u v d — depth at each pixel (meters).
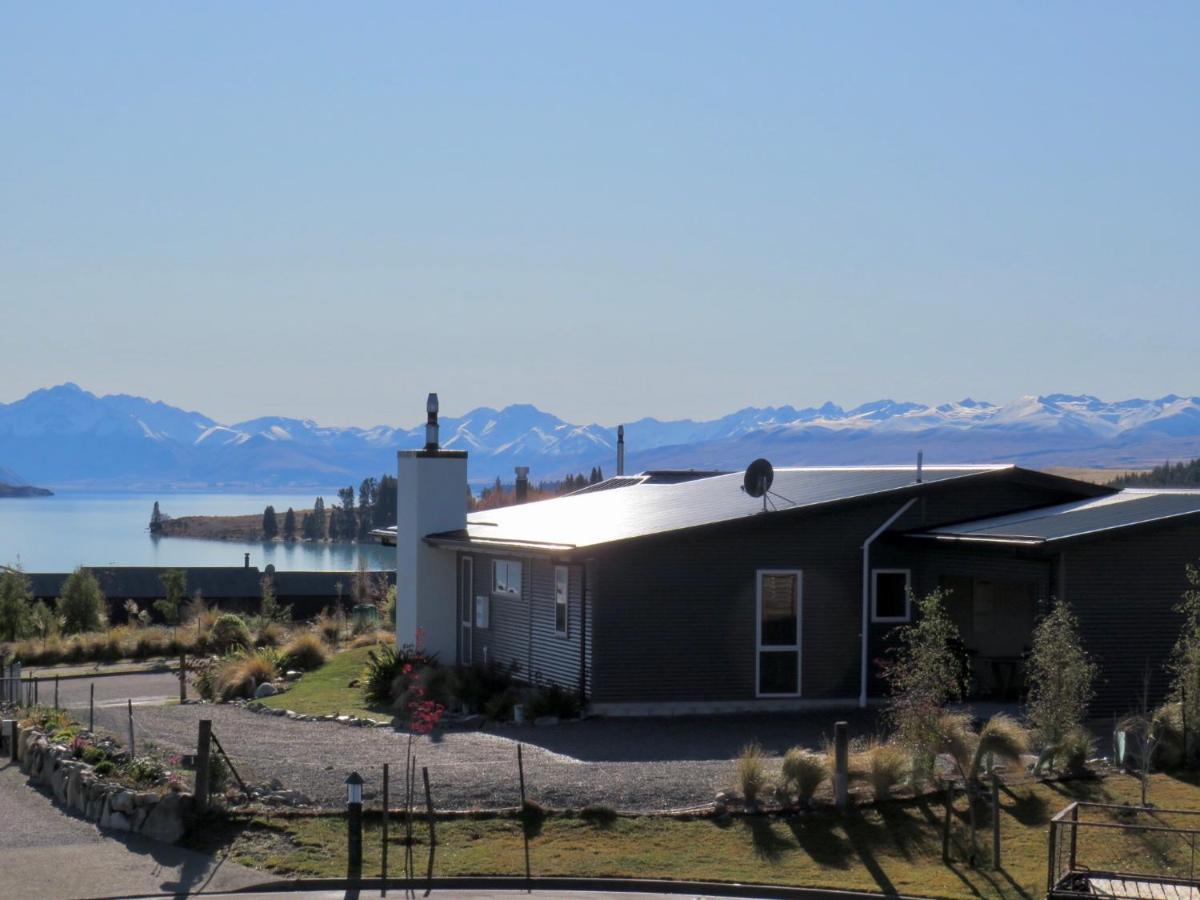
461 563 33.94
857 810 18.34
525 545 27.66
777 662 27.28
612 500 37.34
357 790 16.45
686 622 26.80
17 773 22.44
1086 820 17.91
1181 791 19.16
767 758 21.58
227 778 19.30
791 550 27.42
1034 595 26.86
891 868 16.42
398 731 25.44
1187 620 25.98
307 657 37.03
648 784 19.66
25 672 39.28
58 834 18.30
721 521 26.75
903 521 28.34
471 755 22.25
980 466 30.48
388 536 38.75
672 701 26.70
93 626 51.03
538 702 26.66
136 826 18.17
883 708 27.19
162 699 32.66
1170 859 16.45
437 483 34.12
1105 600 25.61
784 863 16.62
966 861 16.61
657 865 16.56
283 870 16.44
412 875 16.25
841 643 27.66
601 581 26.41
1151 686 25.78
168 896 15.66
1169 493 29.53
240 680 32.28
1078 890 14.83
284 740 23.94
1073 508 28.61
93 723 24.73
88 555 182.62
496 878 16.16
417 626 33.84
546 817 18.19
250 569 61.09
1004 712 25.62
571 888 16.00
